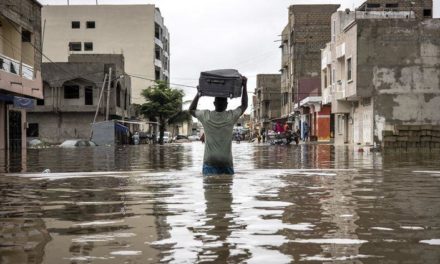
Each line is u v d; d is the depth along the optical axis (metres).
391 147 27.34
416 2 46.97
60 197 7.48
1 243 4.41
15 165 15.57
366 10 43.69
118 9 81.25
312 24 63.44
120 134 49.78
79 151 28.91
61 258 3.90
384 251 4.08
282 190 8.09
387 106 33.53
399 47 33.50
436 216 5.64
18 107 35.03
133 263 3.76
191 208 6.27
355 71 34.00
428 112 33.38
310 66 63.31
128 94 68.62
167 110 70.69
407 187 8.54
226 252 4.07
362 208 6.21
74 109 56.91
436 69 33.34
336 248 4.18
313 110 57.22
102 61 67.25
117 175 11.23
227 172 11.20
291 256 3.95
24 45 36.00
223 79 10.77
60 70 56.66
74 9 80.56
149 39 81.50
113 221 5.43
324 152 25.41
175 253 4.05
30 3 35.75
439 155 20.94
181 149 33.41
